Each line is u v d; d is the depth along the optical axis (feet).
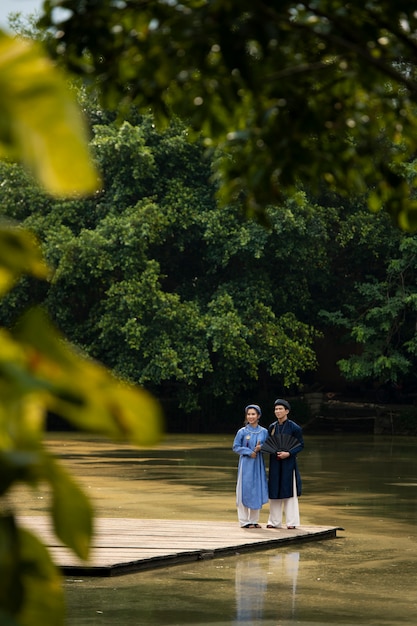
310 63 13.82
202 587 43.16
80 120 2.40
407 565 49.52
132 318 163.63
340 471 104.06
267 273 177.68
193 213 169.78
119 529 57.41
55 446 133.59
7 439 2.61
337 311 185.78
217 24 10.09
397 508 72.79
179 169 173.06
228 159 14.52
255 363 169.17
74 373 2.58
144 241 163.73
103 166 169.17
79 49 11.84
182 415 189.98
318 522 65.00
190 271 185.37
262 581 44.88
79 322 180.96
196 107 13.65
